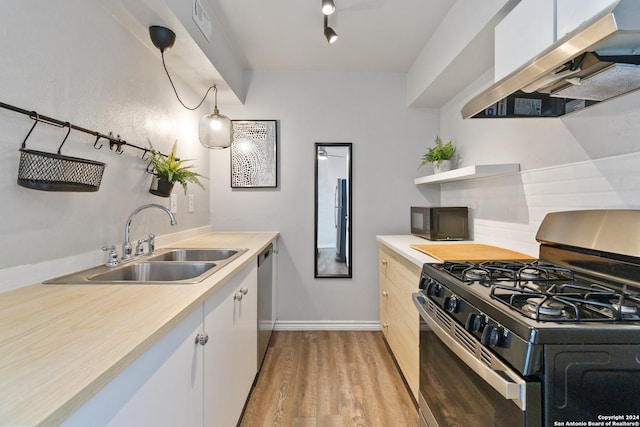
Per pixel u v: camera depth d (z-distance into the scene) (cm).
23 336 69
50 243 117
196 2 175
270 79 289
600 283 114
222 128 228
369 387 200
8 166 101
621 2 73
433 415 129
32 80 108
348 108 291
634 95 113
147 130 183
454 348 100
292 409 179
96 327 74
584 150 134
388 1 191
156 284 112
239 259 158
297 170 291
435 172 259
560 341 71
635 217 106
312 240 292
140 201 176
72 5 125
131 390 68
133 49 168
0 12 97
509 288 96
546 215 147
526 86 113
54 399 47
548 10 115
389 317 236
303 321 293
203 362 109
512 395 73
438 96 261
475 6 166
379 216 291
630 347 72
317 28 221
